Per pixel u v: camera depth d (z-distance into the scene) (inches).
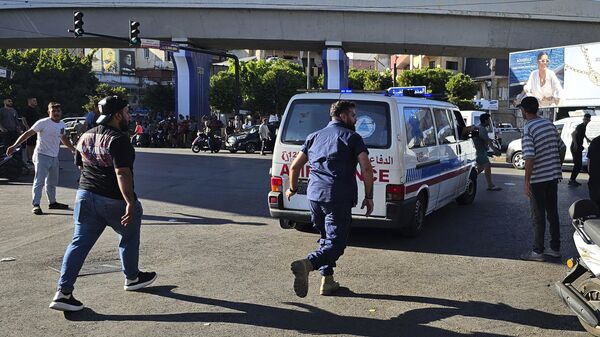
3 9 1325.0
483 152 463.2
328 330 167.9
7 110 508.4
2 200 398.6
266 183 510.6
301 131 279.1
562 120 669.3
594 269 154.6
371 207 193.5
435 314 181.8
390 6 1237.1
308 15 1273.4
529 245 277.3
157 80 2970.0
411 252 263.0
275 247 269.1
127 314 179.5
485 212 369.1
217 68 2800.2
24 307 185.2
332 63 1294.3
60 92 1934.1
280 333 165.3
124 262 197.6
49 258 244.5
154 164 695.1
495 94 2443.4
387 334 165.5
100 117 183.9
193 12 1300.4
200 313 180.9
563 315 181.6
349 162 191.2
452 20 1242.0
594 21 1195.9
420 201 295.1
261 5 1261.1
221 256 251.3
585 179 568.4
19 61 1963.6
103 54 2874.0
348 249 267.7
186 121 1214.9
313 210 197.2
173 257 248.8
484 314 182.1
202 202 401.7
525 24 1226.0
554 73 1069.1
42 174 346.0
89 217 183.0
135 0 1290.6
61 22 1333.7
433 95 366.6
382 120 268.7
